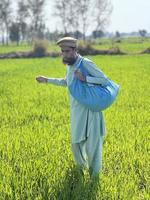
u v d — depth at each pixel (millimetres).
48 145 7910
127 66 27719
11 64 32406
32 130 9344
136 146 8086
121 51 45500
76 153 6410
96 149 6230
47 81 6555
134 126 9781
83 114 6121
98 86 5984
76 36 98562
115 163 7055
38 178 6195
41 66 29047
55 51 45344
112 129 9289
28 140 8289
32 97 14484
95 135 6184
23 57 44125
